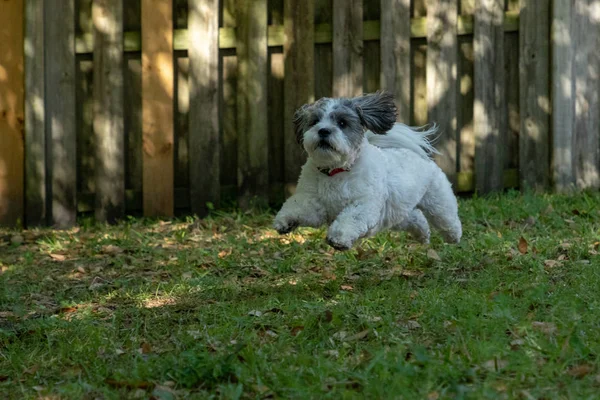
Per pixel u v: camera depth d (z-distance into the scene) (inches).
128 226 366.0
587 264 260.2
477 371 169.0
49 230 376.5
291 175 384.8
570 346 176.7
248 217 374.6
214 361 178.5
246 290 260.2
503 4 380.5
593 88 383.9
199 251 315.0
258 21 378.9
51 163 382.3
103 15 378.0
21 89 378.3
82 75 386.0
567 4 376.2
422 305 219.1
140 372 181.2
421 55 384.8
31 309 252.8
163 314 235.0
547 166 383.6
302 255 303.3
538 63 380.5
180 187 388.8
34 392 178.1
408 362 174.9
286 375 170.2
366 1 385.4
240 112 382.9
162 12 378.0
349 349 191.2
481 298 218.5
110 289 274.2
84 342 209.6
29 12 375.6
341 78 378.9
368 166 244.8
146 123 380.2
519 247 287.4
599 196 364.2
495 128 383.6
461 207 358.9
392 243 308.7
